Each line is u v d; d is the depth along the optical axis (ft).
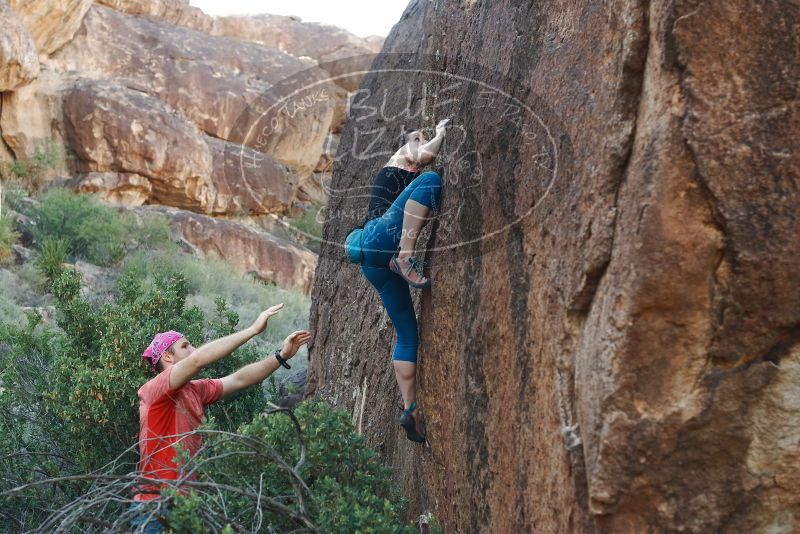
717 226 6.71
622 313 6.94
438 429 12.07
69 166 64.49
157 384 13.96
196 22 90.12
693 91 6.63
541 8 10.01
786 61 6.56
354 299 19.81
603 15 8.20
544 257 8.75
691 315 6.81
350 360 18.85
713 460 6.98
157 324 19.47
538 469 8.57
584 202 7.90
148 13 82.12
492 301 10.11
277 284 61.52
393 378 15.80
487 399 10.17
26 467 15.34
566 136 8.54
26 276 42.78
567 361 8.07
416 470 13.41
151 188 65.98
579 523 7.67
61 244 45.09
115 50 72.49
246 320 41.86
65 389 17.07
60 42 68.85
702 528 7.04
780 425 6.88
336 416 12.33
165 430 13.80
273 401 21.29
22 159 63.21
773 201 6.59
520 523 9.00
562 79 8.91
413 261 12.06
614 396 6.99
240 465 11.62
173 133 65.82
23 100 62.95
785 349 6.82
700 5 6.59
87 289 40.75
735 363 6.86
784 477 6.95
